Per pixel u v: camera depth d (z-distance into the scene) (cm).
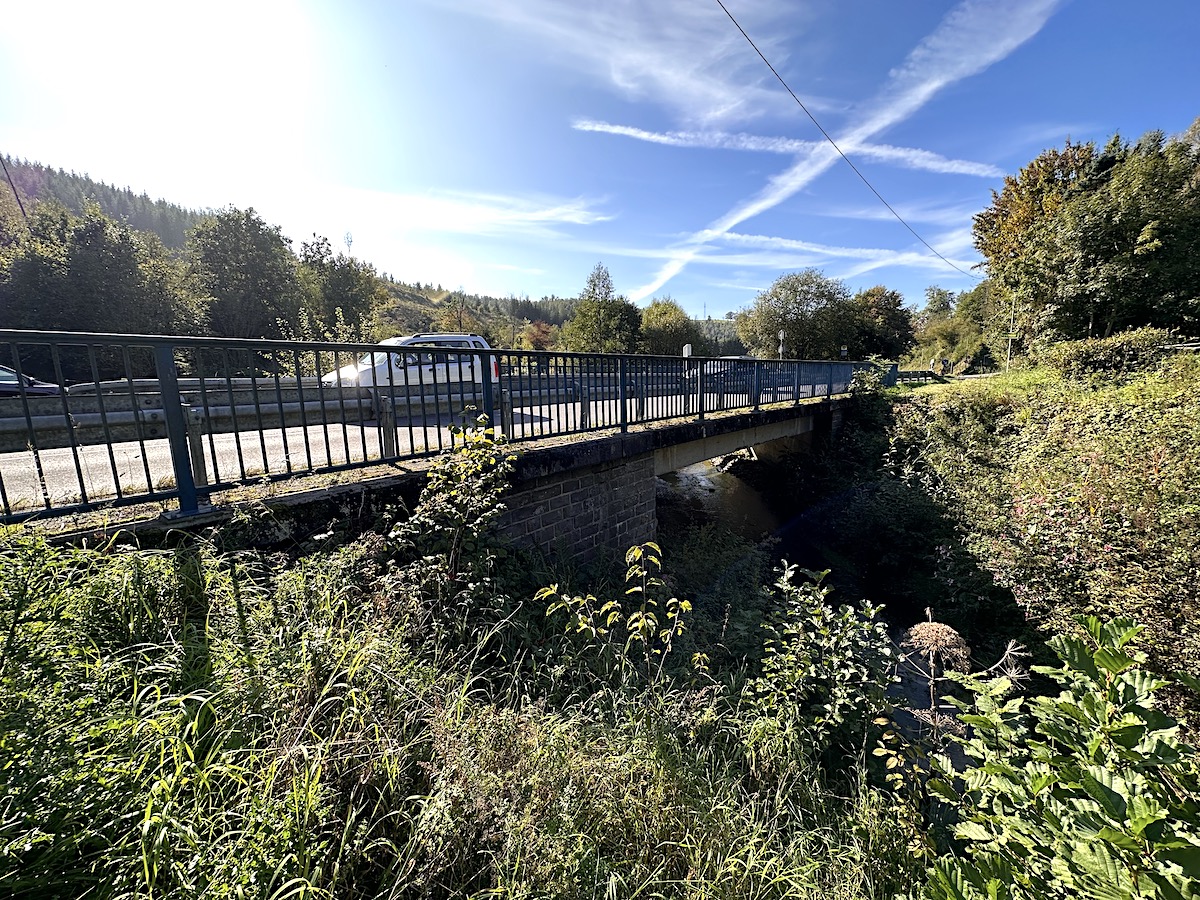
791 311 3256
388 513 325
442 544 321
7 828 119
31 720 133
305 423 321
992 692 236
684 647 416
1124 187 1352
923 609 741
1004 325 1878
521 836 187
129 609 205
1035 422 921
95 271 2053
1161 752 136
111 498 277
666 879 204
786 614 440
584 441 489
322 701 202
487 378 418
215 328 2466
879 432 1230
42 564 181
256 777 169
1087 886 124
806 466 1258
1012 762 202
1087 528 530
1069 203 1513
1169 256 1288
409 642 279
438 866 172
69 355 1998
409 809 189
